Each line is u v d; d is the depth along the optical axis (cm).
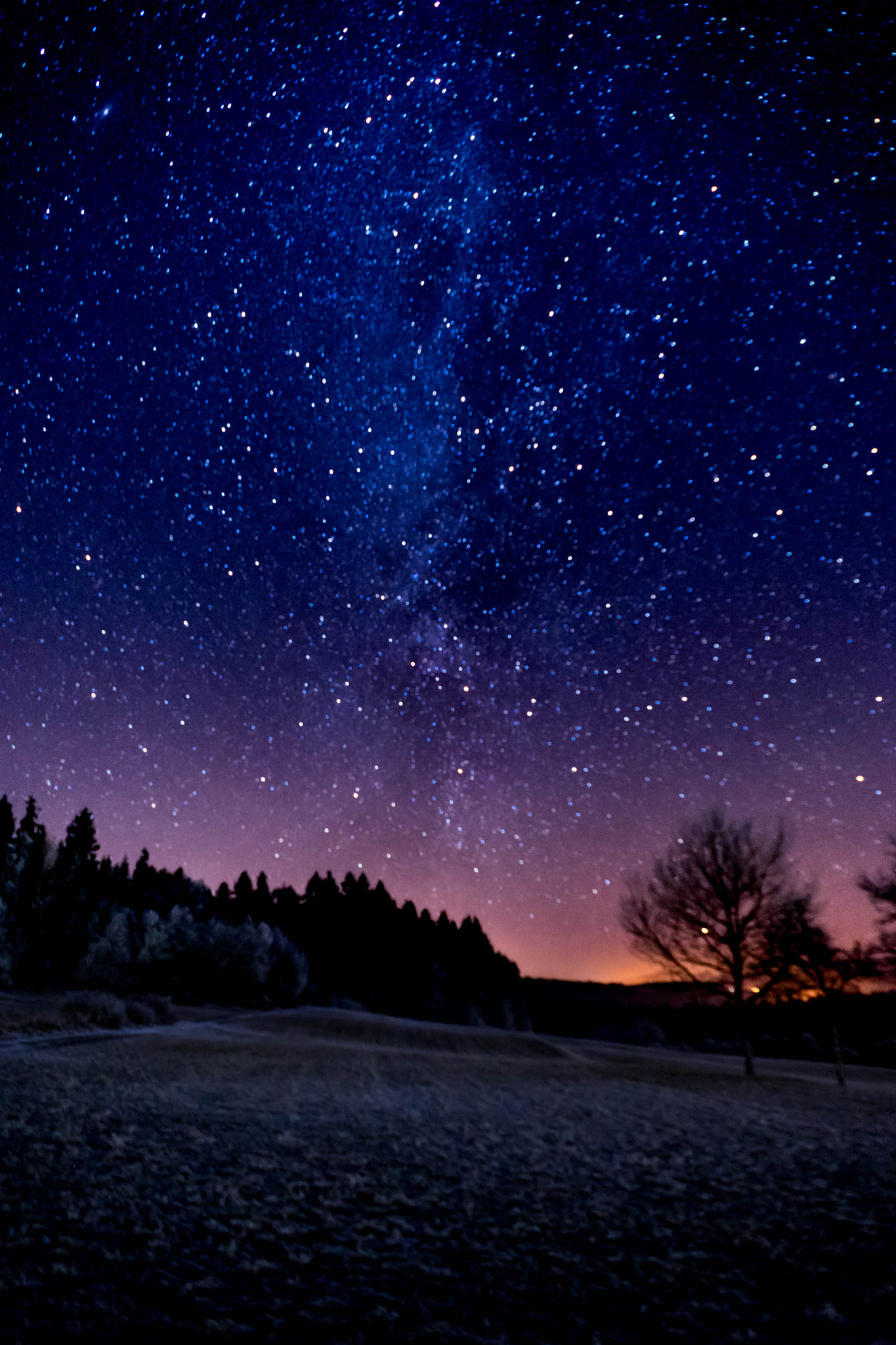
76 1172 610
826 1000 1995
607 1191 644
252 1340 337
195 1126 859
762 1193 646
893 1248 493
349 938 8750
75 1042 1864
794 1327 372
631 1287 421
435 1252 472
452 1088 1412
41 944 4209
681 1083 1720
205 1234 482
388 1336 349
